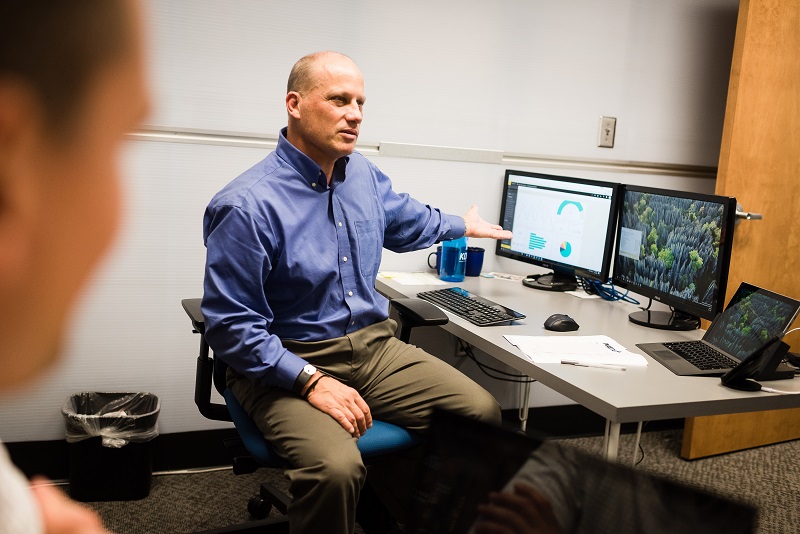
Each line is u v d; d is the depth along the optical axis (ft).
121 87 0.44
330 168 6.70
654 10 10.12
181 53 8.14
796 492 9.18
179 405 8.83
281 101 8.54
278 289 6.45
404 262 9.53
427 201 9.45
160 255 8.47
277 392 6.09
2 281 0.41
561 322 7.16
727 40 10.58
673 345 6.79
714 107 10.70
